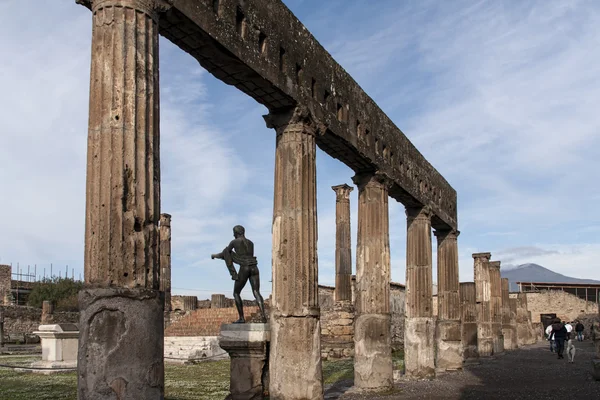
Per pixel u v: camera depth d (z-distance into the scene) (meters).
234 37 11.11
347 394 16.23
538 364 27.92
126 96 8.21
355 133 16.09
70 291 57.22
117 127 8.06
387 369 16.83
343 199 30.73
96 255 7.79
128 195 8.04
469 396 16.09
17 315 41.12
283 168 13.36
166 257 40.19
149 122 8.46
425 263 21.61
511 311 43.19
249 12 11.70
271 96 12.84
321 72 14.44
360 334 16.92
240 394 13.38
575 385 18.83
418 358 20.77
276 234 13.25
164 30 10.24
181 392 15.88
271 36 12.38
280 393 12.58
